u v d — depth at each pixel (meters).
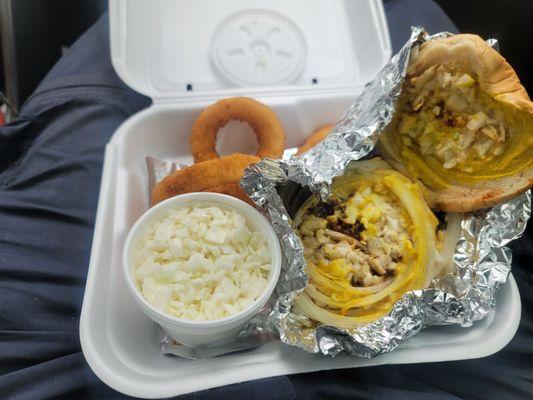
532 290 0.33
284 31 0.38
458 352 0.26
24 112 0.39
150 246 0.25
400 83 0.25
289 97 0.36
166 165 0.33
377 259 0.26
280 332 0.24
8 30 0.44
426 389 0.29
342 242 0.26
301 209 0.27
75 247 0.33
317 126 0.37
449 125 0.27
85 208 0.35
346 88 0.36
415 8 0.44
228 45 0.37
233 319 0.23
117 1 0.34
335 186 0.27
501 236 0.27
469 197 0.27
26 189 0.35
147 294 0.23
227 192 0.28
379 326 0.25
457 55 0.24
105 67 0.40
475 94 0.25
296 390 0.27
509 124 0.25
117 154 0.32
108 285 0.27
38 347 0.29
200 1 0.37
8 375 0.28
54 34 0.48
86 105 0.38
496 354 0.31
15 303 0.30
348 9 0.39
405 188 0.27
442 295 0.25
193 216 0.26
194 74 0.36
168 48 0.36
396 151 0.29
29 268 0.32
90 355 0.24
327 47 0.38
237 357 0.26
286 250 0.25
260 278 0.25
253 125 0.33
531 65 0.36
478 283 0.26
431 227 0.27
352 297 0.26
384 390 0.28
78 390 0.28
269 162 0.24
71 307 0.31
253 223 0.26
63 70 0.41
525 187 0.25
